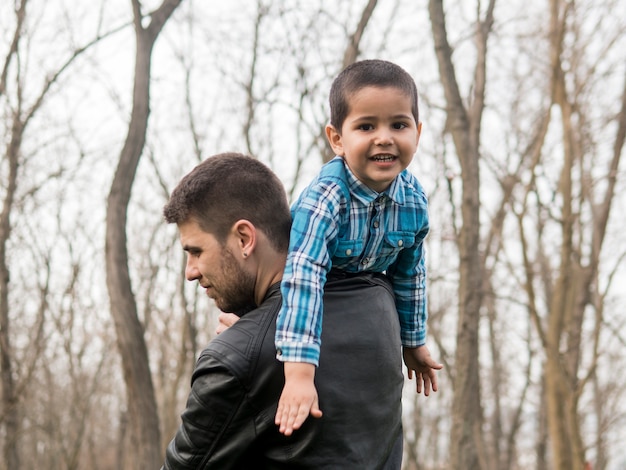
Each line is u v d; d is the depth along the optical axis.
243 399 1.88
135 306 8.34
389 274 2.33
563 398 10.09
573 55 10.66
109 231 8.34
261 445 1.92
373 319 2.00
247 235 1.99
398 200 2.12
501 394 18.98
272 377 1.88
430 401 17.97
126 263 8.37
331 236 2.00
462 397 8.42
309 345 1.86
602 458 15.78
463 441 8.34
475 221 8.69
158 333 17.77
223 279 2.02
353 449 1.91
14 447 12.55
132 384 8.20
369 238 2.07
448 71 8.82
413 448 16.12
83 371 18.34
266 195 2.03
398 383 2.05
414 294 2.33
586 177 11.53
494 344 17.17
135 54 8.58
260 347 1.89
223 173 2.02
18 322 14.98
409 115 2.05
